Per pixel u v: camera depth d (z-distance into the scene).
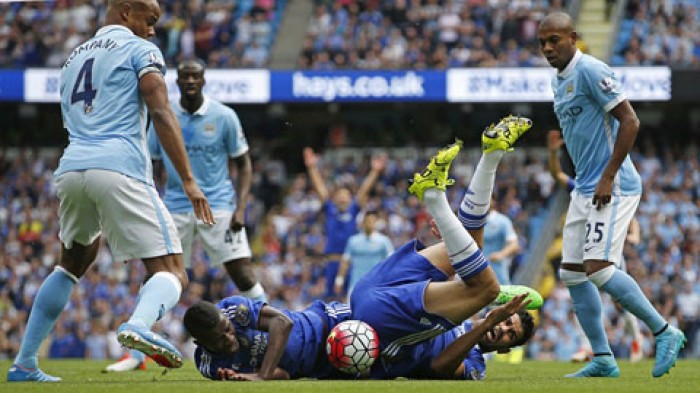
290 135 95.75
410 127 94.88
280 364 22.50
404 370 23.53
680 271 71.31
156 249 21.92
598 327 26.91
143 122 22.55
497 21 89.12
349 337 22.44
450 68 81.25
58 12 93.19
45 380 23.75
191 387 19.69
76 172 21.72
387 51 87.62
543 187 84.31
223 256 35.00
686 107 91.00
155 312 21.00
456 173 87.56
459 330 24.28
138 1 23.22
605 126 25.89
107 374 29.38
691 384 22.33
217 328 21.12
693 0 88.19
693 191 84.56
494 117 92.88
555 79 26.91
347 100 82.00
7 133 97.56
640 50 84.62
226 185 35.44
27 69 83.19
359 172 88.00
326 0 93.38
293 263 77.88
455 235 21.88
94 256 23.81
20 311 74.50
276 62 89.81
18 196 89.88
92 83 22.34
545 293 76.12
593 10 95.19
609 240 25.39
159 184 81.06
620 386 21.25
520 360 45.53
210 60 87.50
